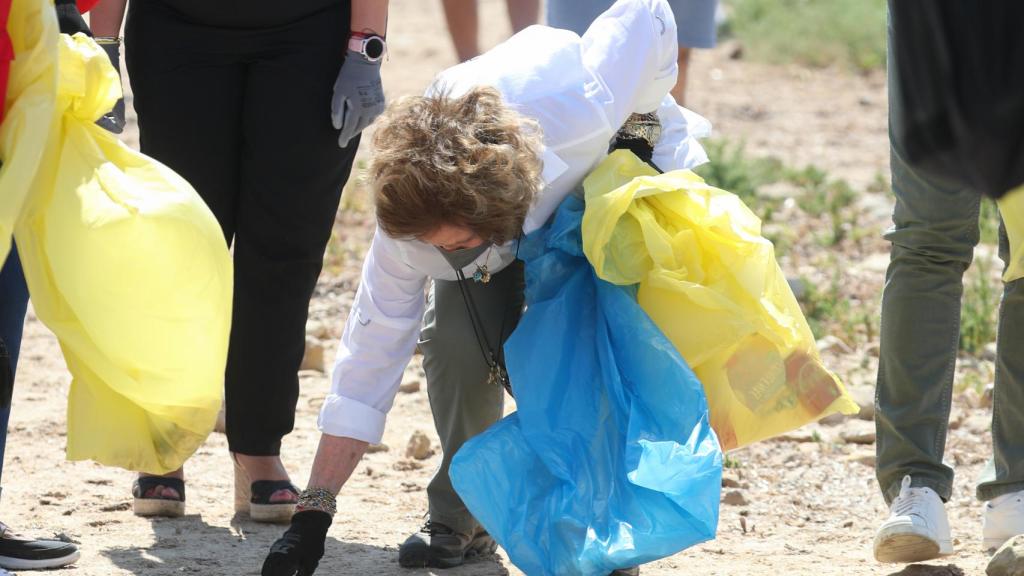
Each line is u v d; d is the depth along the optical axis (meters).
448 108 12.55
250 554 15.99
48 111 11.86
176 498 17.48
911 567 15.55
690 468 12.35
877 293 30.38
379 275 13.73
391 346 13.84
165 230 12.03
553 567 12.65
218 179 16.52
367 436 13.74
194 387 12.41
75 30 14.72
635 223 13.36
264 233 16.42
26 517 17.28
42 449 20.39
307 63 16.00
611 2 25.64
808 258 33.09
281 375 16.91
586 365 13.27
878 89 56.53
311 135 16.11
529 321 13.40
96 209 12.12
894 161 15.16
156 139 16.36
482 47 56.62
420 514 17.91
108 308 12.08
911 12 8.76
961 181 9.04
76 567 15.29
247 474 17.44
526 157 12.47
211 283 12.23
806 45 61.75
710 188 13.55
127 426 12.93
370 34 15.92
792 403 13.42
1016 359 15.48
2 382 13.46
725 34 64.62
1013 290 15.33
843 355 26.42
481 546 15.92
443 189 12.14
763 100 53.25
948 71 8.62
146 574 15.09
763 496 19.17
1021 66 8.45
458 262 13.59
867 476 20.19
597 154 13.62
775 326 13.31
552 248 13.55
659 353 12.89
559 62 13.52
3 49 11.73
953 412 23.00
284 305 16.67
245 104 16.28
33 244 12.37
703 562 16.03
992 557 14.74
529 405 13.06
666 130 14.91
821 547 16.89
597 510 12.66
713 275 13.40
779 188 39.59
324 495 13.70
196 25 16.00
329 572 15.26
